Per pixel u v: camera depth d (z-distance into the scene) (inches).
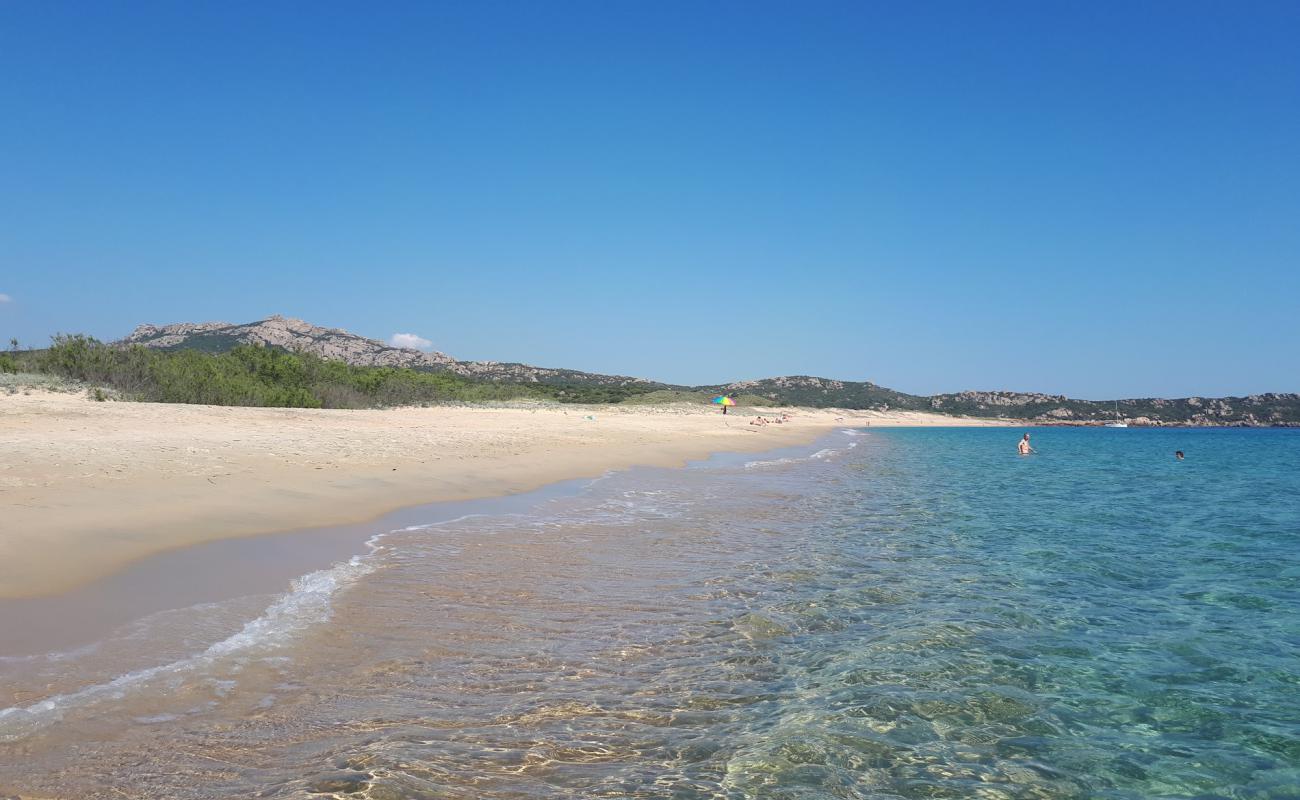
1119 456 2134.6
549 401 3747.5
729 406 5231.3
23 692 228.8
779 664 304.5
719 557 501.7
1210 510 865.5
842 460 1652.3
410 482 732.0
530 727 235.3
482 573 417.7
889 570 488.4
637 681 279.1
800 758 225.6
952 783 217.0
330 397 2011.6
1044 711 271.9
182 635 286.5
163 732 212.2
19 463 576.4
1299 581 489.7
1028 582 472.1
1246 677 311.7
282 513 532.1
